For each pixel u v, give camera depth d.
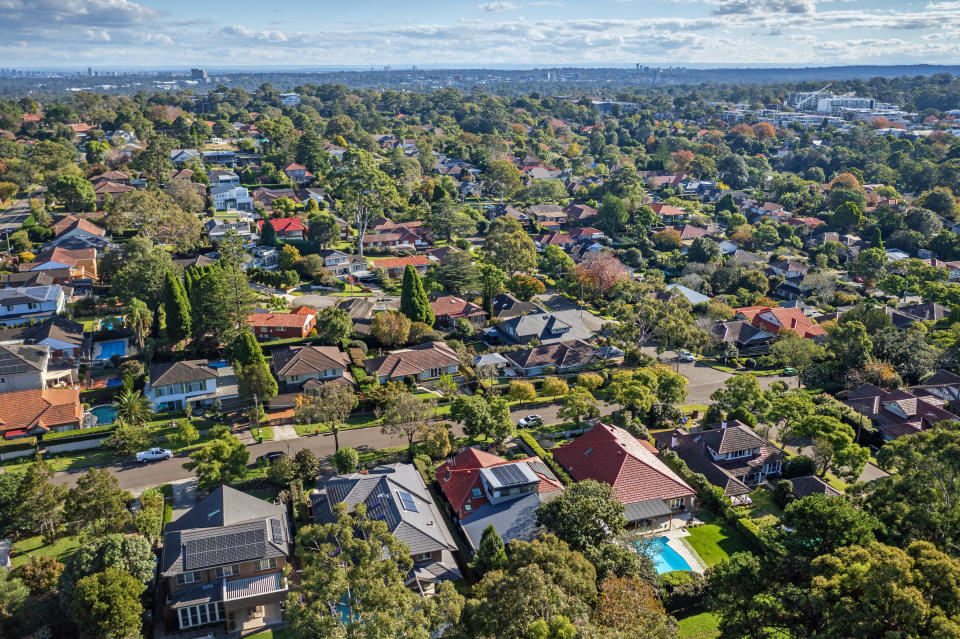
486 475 69.50
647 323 115.38
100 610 49.12
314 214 168.25
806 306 149.50
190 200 167.12
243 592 55.62
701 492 73.94
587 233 191.25
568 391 96.75
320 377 100.38
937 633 37.56
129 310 108.00
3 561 58.94
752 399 90.50
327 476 74.50
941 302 148.75
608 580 49.03
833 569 45.09
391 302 134.12
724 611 49.91
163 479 75.56
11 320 111.56
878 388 100.19
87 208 167.00
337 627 42.44
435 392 100.44
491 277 132.25
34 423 82.88
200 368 95.44
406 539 59.78
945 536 51.38
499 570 51.50
